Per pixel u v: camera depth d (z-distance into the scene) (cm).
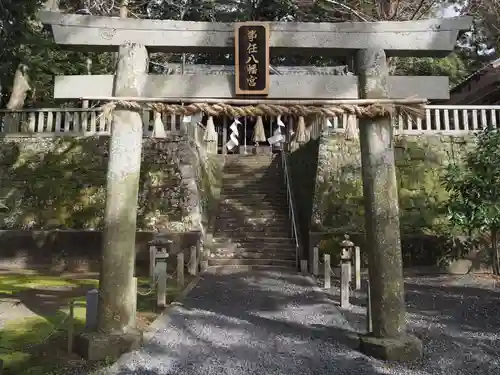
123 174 544
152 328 628
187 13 2238
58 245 1296
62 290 939
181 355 521
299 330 636
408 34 558
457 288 979
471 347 563
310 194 1411
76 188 1391
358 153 1388
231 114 541
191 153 1408
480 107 1384
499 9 1791
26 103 1909
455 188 1075
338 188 1339
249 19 2403
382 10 1512
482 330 645
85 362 495
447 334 624
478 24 2091
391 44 557
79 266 1277
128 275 541
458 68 2406
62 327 624
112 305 528
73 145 1436
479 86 1769
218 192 1653
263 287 973
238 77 542
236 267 1243
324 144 1418
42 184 1398
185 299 840
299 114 539
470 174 1055
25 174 1413
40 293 901
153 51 584
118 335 519
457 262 1217
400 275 531
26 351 529
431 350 548
